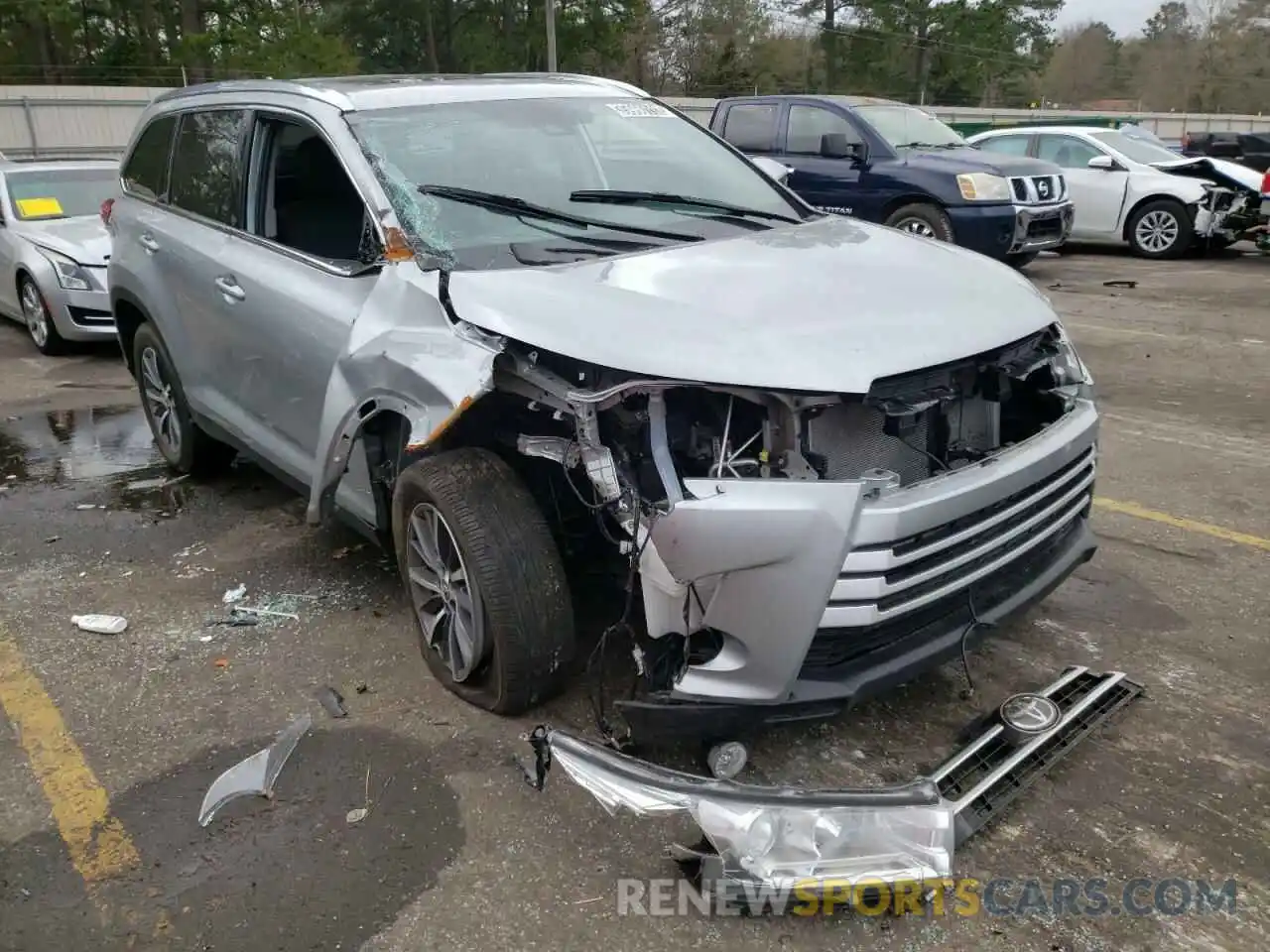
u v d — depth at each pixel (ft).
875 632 9.25
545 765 9.43
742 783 9.29
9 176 32.78
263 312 13.56
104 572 15.25
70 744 11.02
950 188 36.37
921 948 8.23
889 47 207.72
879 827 8.62
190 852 9.38
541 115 14.03
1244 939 8.26
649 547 8.98
